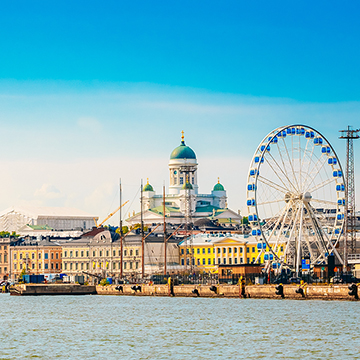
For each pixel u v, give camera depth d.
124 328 178.38
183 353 142.12
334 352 140.62
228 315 198.12
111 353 143.00
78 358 138.50
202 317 196.12
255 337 158.88
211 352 142.62
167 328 176.62
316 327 169.62
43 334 169.38
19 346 152.00
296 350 143.12
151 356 139.50
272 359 135.62
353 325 171.00
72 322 193.25
